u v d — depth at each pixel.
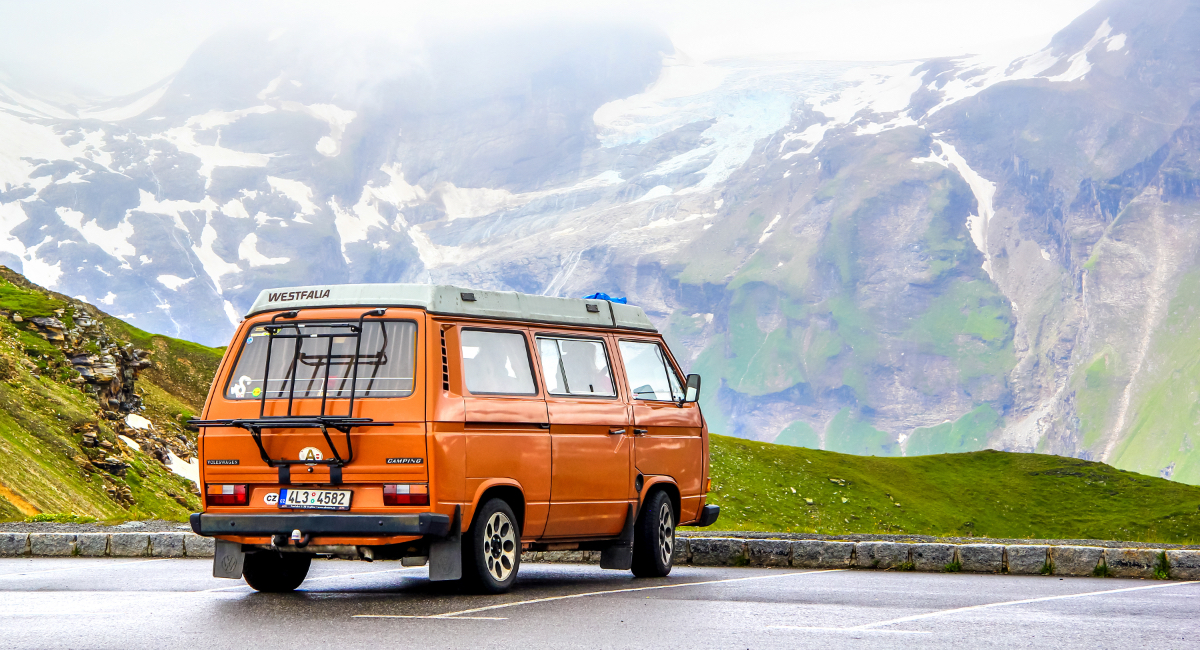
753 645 7.92
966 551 14.32
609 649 7.70
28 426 57.12
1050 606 10.41
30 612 9.60
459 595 10.95
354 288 10.93
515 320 11.69
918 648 7.83
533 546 11.98
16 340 70.94
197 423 10.91
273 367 10.84
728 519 89.25
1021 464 116.44
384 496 10.20
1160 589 12.13
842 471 107.38
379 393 10.39
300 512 10.45
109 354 79.88
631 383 13.23
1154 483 111.69
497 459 10.90
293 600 10.53
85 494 51.94
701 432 14.41
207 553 16.00
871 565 14.75
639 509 13.06
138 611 9.67
